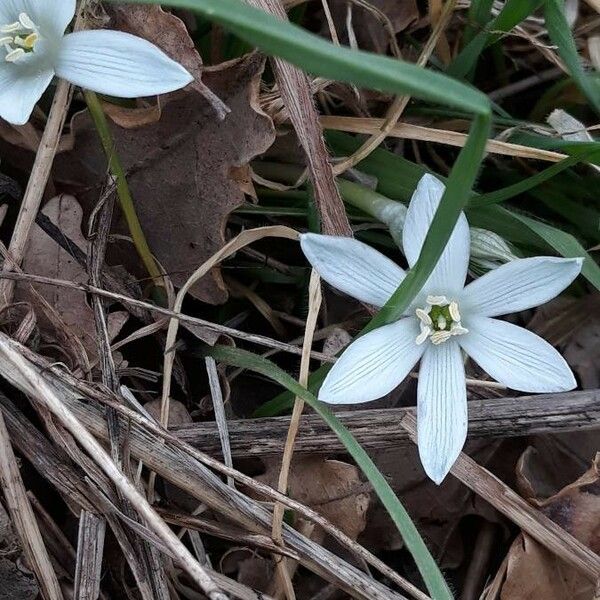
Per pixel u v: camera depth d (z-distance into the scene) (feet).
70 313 0.80
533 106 0.93
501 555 0.82
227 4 0.61
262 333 0.87
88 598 0.75
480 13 0.85
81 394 0.76
